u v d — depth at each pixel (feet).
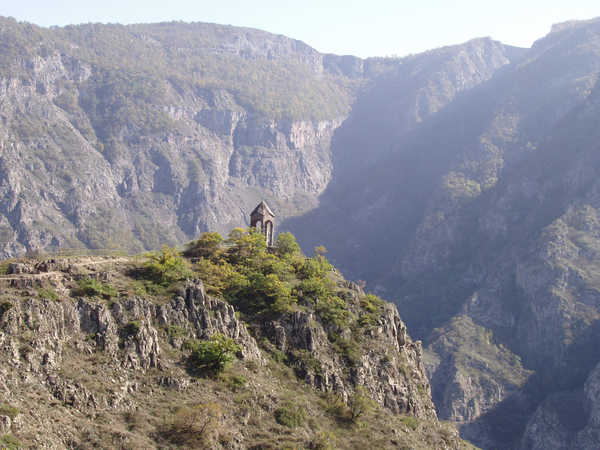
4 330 221.05
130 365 245.04
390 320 361.10
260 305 322.55
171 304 276.00
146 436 223.30
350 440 275.80
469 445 348.79
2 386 204.95
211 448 229.04
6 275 251.60
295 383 295.07
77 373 228.22
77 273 265.75
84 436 211.00
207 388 257.96
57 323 236.43
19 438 192.95
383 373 331.16
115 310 255.91
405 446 284.20
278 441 249.96
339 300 348.38
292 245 400.26
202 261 337.11
